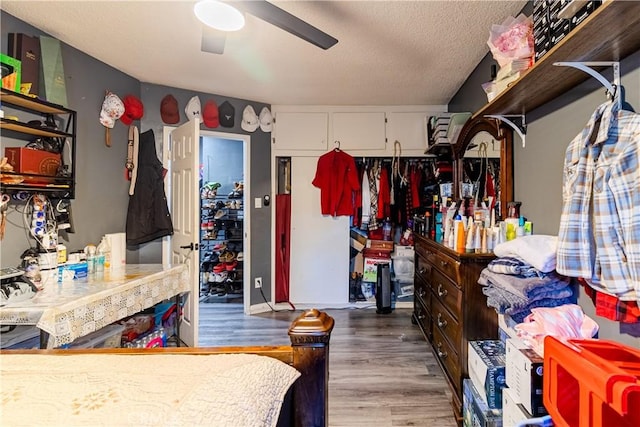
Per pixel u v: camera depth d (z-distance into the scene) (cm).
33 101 208
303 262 407
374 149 398
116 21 222
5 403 72
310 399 98
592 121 123
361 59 274
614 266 111
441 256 226
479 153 253
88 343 211
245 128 384
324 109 400
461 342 186
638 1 89
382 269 387
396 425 189
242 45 253
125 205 313
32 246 221
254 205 394
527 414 119
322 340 99
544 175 178
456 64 281
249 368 88
